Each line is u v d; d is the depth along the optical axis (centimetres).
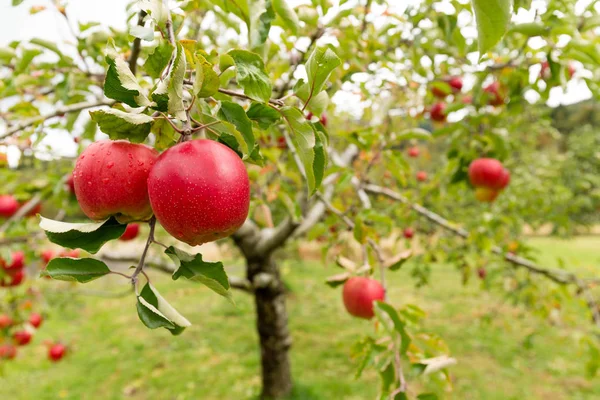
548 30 156
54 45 188
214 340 691
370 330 697
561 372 542
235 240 382
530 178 521
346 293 171
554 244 1377
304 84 90
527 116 459
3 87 205
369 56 223
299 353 611
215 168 78
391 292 897
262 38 121
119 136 77
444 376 140
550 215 491
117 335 740
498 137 252
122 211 87
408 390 129
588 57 162
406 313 154
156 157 90
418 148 510
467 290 902
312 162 89
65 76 201
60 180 285
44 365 629
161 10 85
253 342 675
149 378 568
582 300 318
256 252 384
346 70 204
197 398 505
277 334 443
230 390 519
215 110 82
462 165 270
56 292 491
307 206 330
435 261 442
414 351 147
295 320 761
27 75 199
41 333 762
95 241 86
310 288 983
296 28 131
